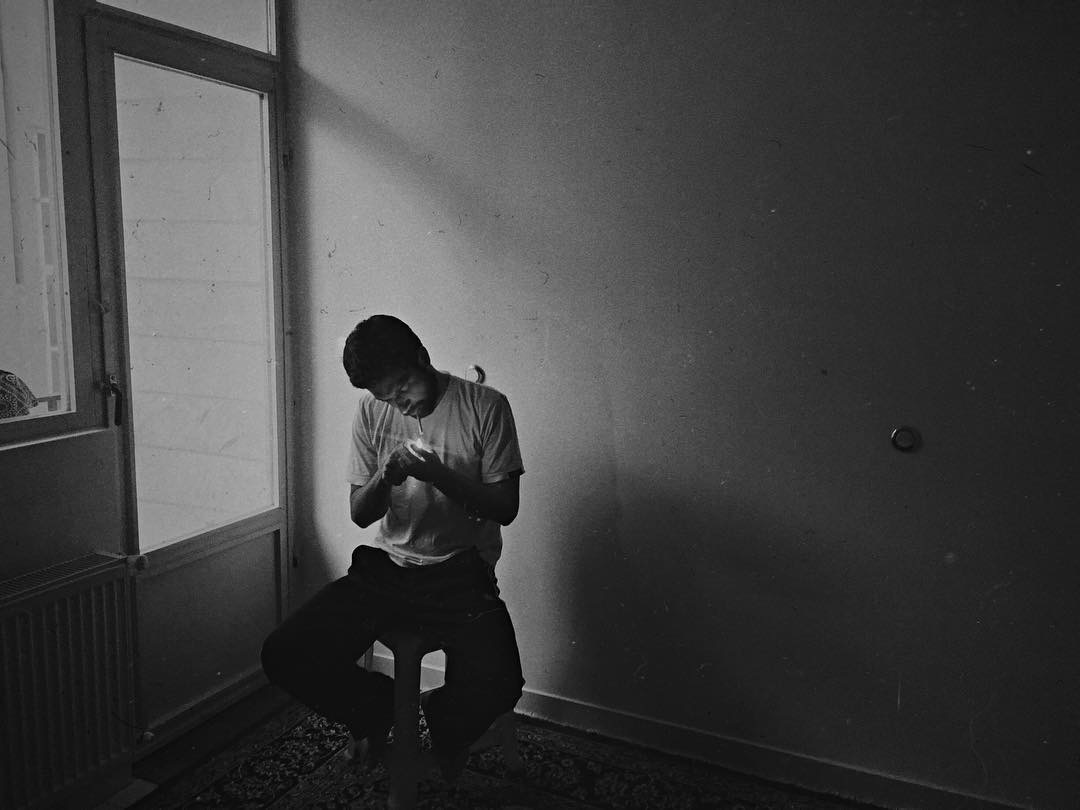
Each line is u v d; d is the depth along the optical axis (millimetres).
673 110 2184
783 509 2199
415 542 2096
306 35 2609
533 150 2359
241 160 2594
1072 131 1829
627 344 2318
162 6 2293
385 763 2113
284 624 2043
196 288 2484
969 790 2090
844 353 2086
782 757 2270
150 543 2398
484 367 2508
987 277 1933
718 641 2320
